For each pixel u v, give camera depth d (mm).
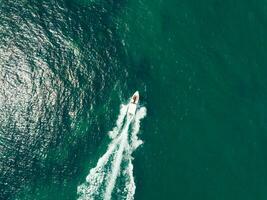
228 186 64875
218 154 66062
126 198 62125
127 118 66188
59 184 62719
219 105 68625
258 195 65500
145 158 64250
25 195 61844
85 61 69125
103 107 67000
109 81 68375
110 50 69875
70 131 65500
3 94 66750
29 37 69750
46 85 67750
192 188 63844
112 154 64438
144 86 68188
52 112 66500
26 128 65188
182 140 65938
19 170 62781
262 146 67938
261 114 69500
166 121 66562
